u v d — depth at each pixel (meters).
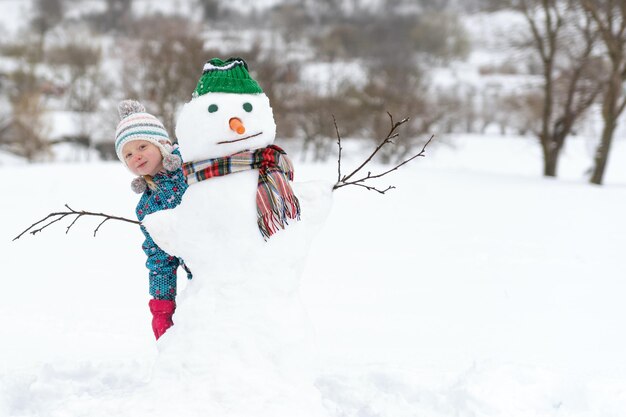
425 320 4.85
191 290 2.78
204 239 2.74
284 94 30.69
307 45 51.72
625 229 8.85
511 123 37.97
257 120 2.80
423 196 11.79
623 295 5.62
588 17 16.03
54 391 3.28
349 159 31.56
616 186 14.33
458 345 4.25
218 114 2.76
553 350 4.17
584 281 6.12
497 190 12.73
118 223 9.34
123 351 4.16
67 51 39.81
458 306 5.25
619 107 15.65
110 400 2.63
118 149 3.10
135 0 98.56
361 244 7.87
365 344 4.27
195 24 28.92
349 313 5.03
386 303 5.34
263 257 2.70
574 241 8.04
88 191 12.24
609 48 15.02
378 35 58.59
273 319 2.65
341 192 12.09
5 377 3.40
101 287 5.94
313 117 31.67
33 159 32.84
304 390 2.64
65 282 6.13
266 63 30.62
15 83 39.34
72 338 4.43
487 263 6.86
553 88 18.48
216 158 2.79
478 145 37.75
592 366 3.84
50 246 7.83
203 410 2.51
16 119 32.59
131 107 3.14
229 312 2.66
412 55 47.81
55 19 72.06
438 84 44.12
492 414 2.96
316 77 34.47
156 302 3.05
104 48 44.94
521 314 5.03
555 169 17.89
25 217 9.76
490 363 3.36
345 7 76.50
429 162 33.12
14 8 98.25
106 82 36.16
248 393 2.54
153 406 2.53
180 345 2.66
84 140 35.00
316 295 5.59
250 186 2.75
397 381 3.37
